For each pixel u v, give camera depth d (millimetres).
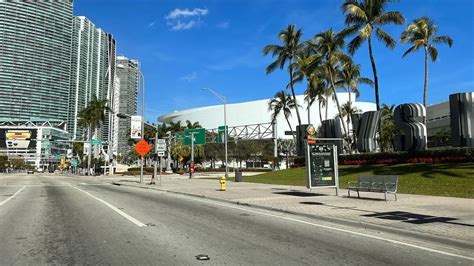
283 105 72250
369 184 18797
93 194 25062
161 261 7418
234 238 9742
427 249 8617
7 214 14594
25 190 29797
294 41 49312
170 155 88812
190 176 55438
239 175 39625
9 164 155125
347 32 39250
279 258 7688
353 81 54062
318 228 11336
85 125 98375
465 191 20250
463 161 28125
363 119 34656
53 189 31016
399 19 37156
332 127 39812
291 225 11875
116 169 99125
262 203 17328
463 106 25078
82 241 9336
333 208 15148
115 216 13859
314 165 20719
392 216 12789
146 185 34312
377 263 7375
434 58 44375
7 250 8414
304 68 48562
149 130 94625
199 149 92312
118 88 97000
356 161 37719
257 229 11109
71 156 134250
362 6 38031
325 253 8164
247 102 145750
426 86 43562
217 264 7199
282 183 33594
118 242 9195
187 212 15109
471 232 9922
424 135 30062
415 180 25000
